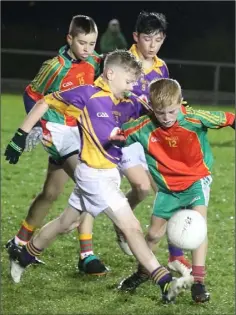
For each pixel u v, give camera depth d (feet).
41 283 28.60
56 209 41.52
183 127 26.12
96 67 31.04
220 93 111.96
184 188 26.96
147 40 30.32
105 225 37.70
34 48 128.77
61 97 25.77
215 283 29.19
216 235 36.55
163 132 26.23
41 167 54.03
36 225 31.27
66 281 29.01
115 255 32.53
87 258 29.86
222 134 75.10
